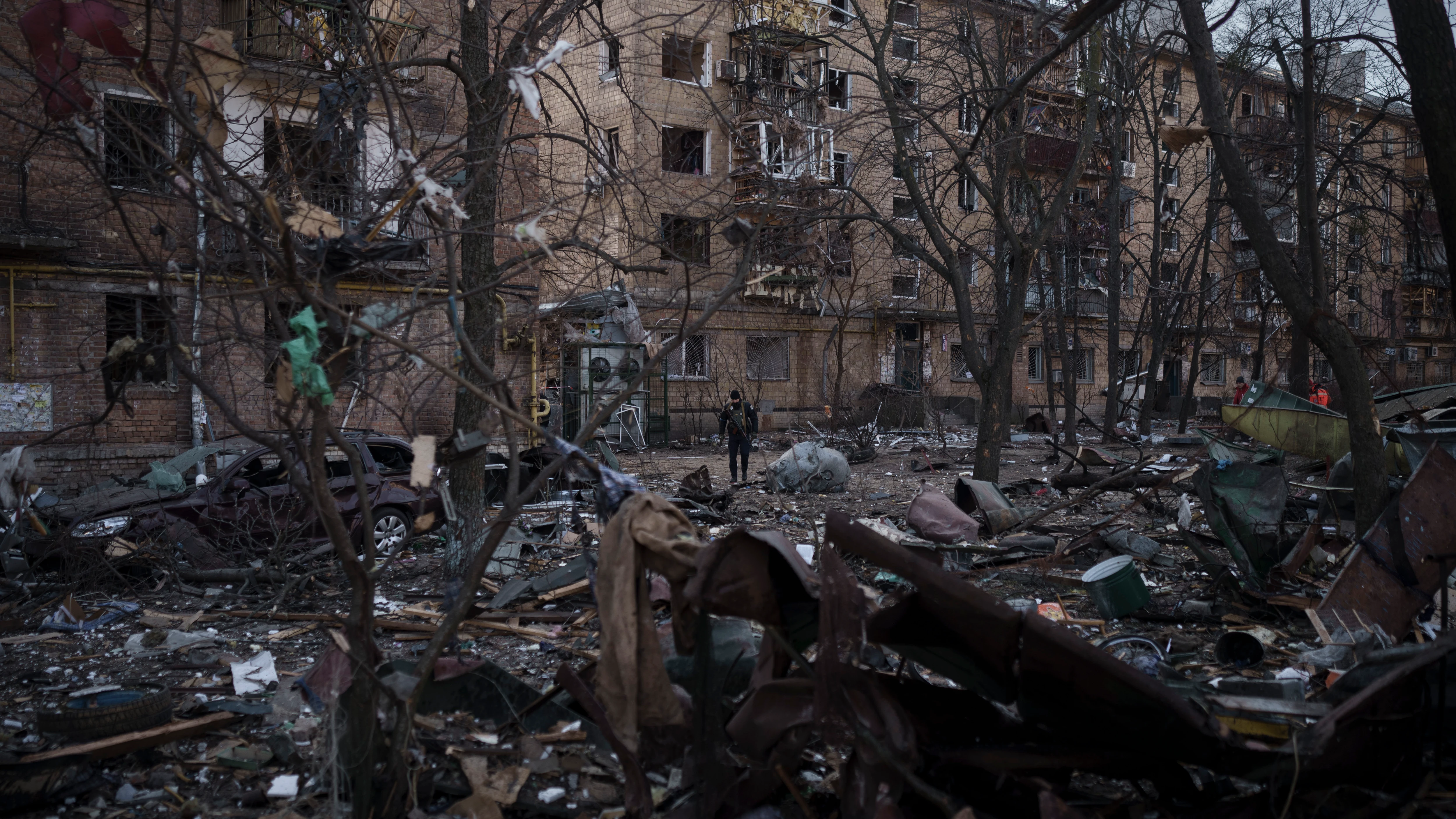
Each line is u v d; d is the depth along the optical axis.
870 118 18.06
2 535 8.16
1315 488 8.14
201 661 5.98
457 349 4.58
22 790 3.75
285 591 7.54
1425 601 5.15
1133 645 5.70
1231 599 7.02
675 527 3.24
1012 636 2.88
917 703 3.30
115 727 4.33
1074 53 20.33
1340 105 17.03
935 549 6.07
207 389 3.54
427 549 9.77
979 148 16.12
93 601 7.64
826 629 2.96
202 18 8.44
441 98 12.42
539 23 6.59
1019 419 33.62
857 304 28.66
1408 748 3.28
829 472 14.88
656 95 20.88
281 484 9.54
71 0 4.00
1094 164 26.39
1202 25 7.68
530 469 12.06
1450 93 4.98
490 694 4.36
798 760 3.29
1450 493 5.28
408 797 3.51
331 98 5.38
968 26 15.55
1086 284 33.44
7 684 5.52
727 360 26.20
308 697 4.55
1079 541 8.40
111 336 14.52
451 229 3.86
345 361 3.40
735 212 6.67
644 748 3.72
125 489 9.70
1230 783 3.48
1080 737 3.13
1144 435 26.14
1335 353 7.36
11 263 13.38
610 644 3.17
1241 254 33.38
